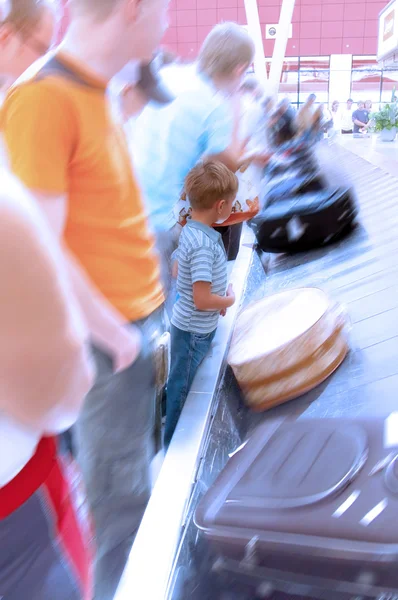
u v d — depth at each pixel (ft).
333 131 33.01
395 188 14.30
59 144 3.36
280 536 3.31
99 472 4.80
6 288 1.83
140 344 4.16
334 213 10.86
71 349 2.05
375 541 3.09
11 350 1.93
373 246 10.30
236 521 3.49
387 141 31.99
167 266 7.27
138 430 4.73
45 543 2.45
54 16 3.98
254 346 6.51
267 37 45.73
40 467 2.44
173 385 6.89
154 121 6.35
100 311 3.63
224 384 6.72
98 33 3.50
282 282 10.67
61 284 2.02
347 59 54.85
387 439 3.84
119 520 4.89
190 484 4.69
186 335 6.77
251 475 3.88
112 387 4.35
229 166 7.55
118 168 3.93
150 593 3.67
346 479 3.54
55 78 3.37
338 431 4.07
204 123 6.57
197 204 6.39
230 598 3.49
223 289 6.79
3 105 3.44
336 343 6.52
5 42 3.85
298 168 11.04
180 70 6.61
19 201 1.87
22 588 2.38
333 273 9.96
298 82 55.36
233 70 6.62
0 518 2.31
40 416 2.14
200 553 3.79
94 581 4.50
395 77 54.24
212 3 41.78
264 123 10.30
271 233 11.09
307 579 3.27
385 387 5.85
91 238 3.90
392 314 7.52
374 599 3.12
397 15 25.58
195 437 5.35
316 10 52.60
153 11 3.67
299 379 6.17
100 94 3.68
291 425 4.35
